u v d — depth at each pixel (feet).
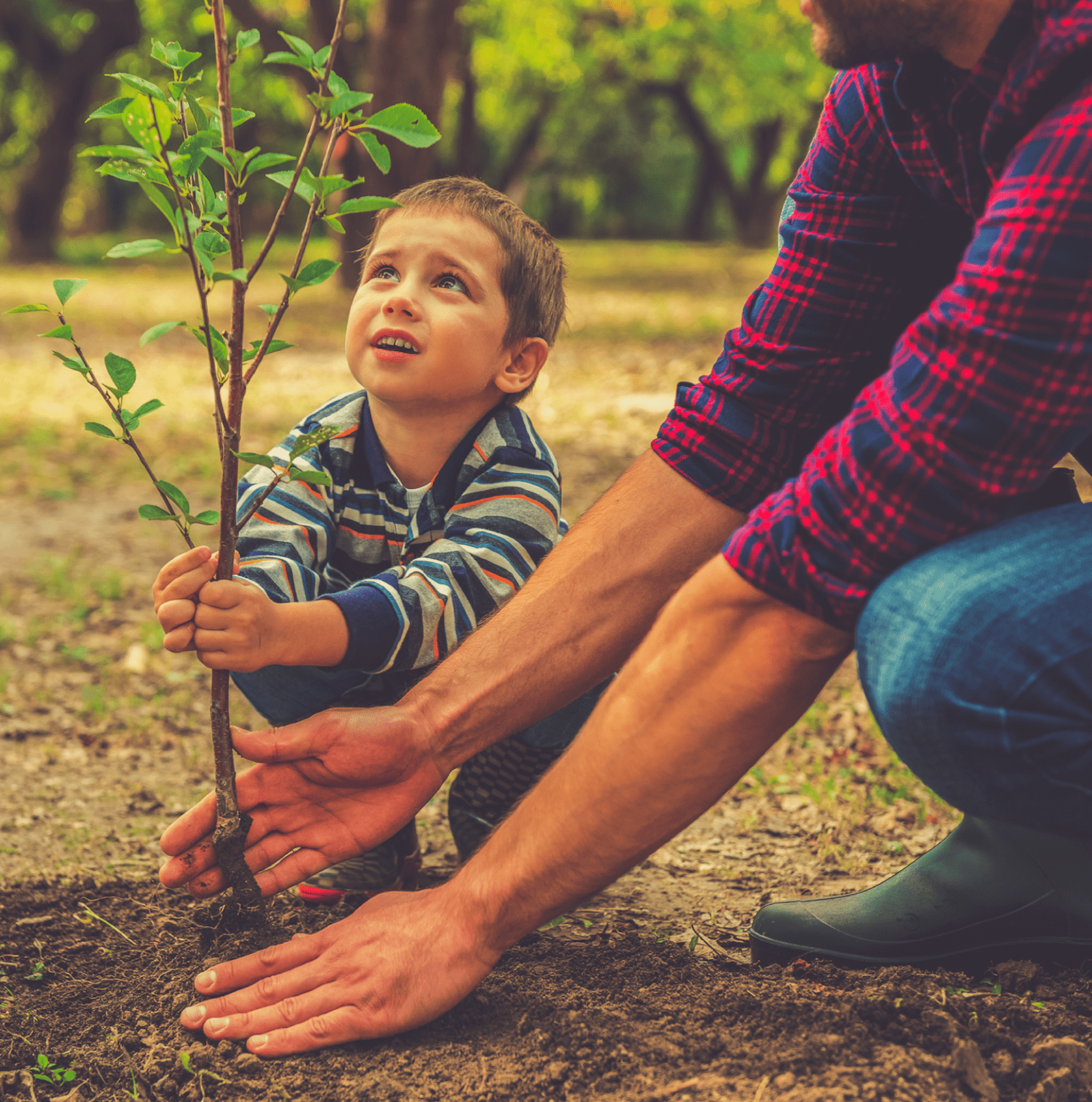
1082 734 4.18
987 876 5.67
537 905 4.93
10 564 14.93
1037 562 4.23
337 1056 4.95
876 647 4.36
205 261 4.89
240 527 5.21
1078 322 3.95
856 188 5.61
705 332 38.01
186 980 5.55
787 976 5.57
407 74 43.80
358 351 6.09
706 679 4.54
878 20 4.43
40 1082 5.04
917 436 4.16
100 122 74.08
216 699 5.30
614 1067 4.79
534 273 6.30
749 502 5.82
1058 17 4.11
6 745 9.55
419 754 5.52
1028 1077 4.61
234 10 41.29
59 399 26.58
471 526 6.05
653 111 118.62
